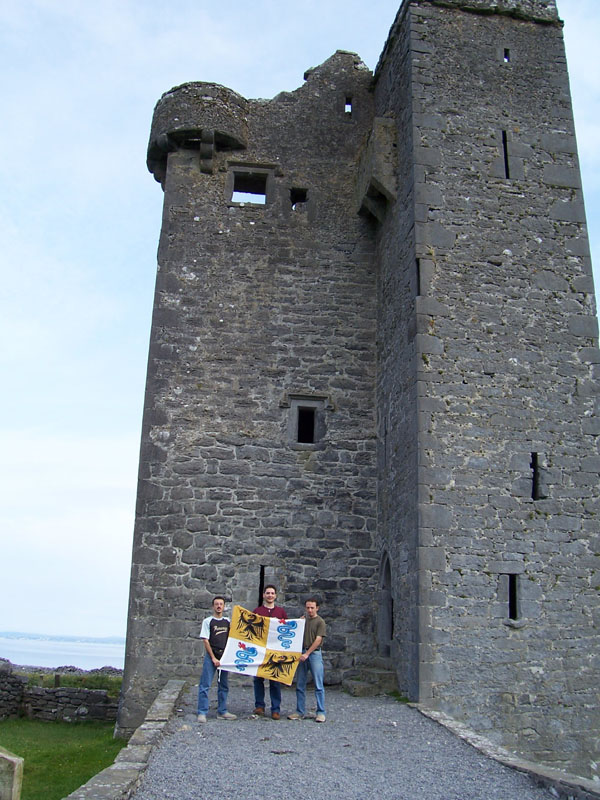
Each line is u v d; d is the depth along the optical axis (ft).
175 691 31.14
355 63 49.14
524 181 38.73
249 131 46.62
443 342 35.12
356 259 44.75
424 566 31.76
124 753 20.34
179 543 38.63
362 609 38.93
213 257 43.78
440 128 38.81
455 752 22.38
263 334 42.73
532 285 36.99
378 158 41.27
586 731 31.24
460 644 31.12
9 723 41.29
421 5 41.04
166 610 37.58
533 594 32.45
